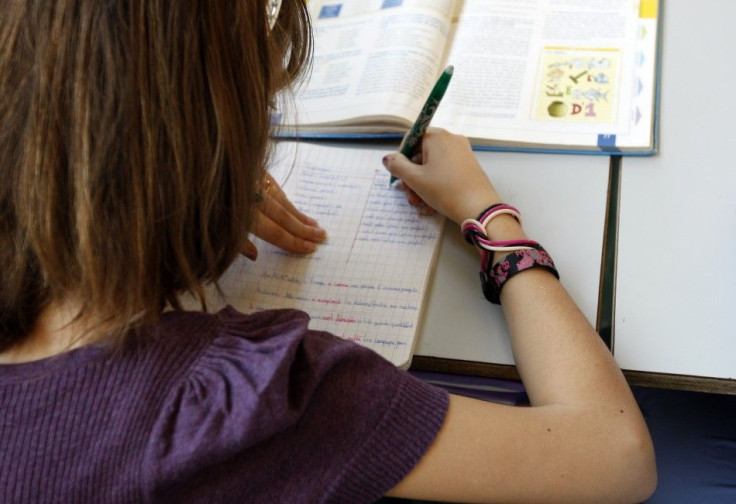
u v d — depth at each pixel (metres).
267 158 0.57
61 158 0.44
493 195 0.73
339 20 0.98
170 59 0.44
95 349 0.46
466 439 0.52
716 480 0.80
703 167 0.75
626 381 0.62
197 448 0.45
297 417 0.48
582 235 0.73
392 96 0.85
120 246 0.45
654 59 0.84
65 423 0.45
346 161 0.85
